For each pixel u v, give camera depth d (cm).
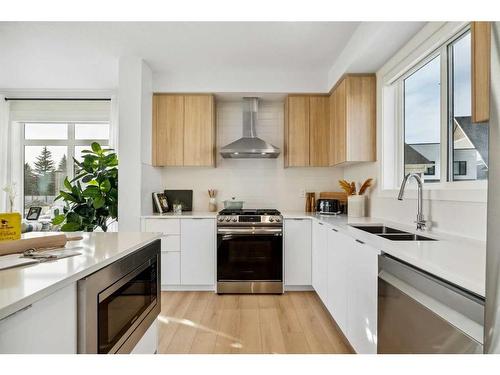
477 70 131
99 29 293
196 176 434
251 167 436
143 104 360
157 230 362
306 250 366
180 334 257
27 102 485
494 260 71
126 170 353
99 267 124
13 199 477
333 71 370
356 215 340
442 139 223
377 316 168
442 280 117
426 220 231
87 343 116
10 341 84
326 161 395
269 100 426
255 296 354
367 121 329
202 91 386
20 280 99
